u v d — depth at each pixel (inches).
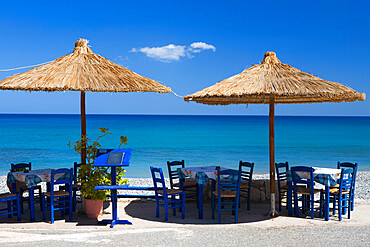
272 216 312.3
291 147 1288.1
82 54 326.6
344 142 1499.8
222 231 264.5
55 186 505.7
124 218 305.3
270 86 280.4
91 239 241.1
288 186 319.6
